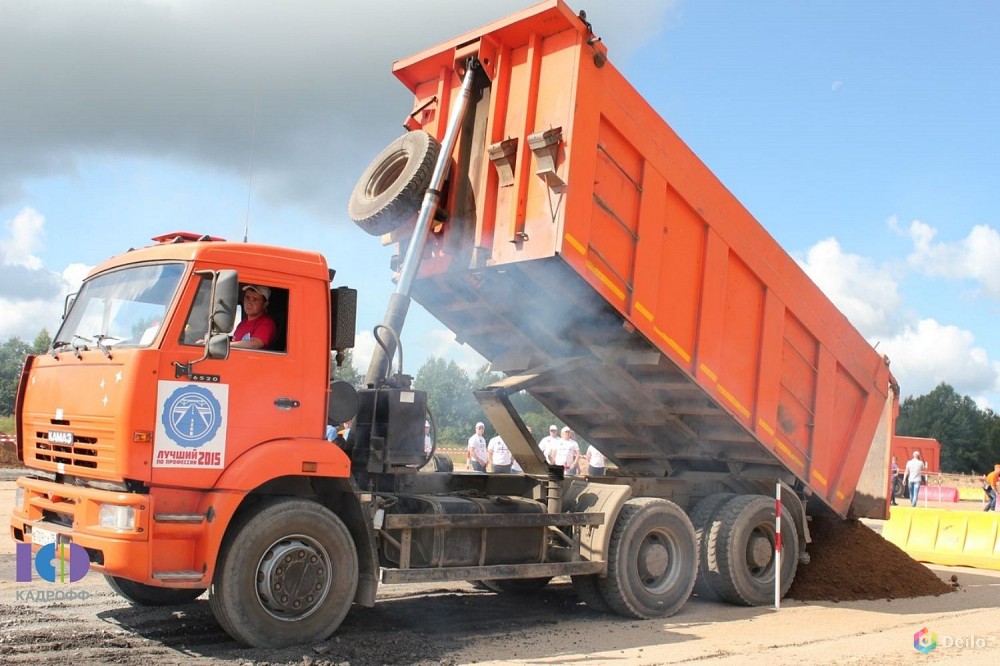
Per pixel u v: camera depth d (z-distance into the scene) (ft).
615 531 26.35
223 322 18.80
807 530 32.22
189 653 19.30
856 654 21.67
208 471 19.29
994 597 33.01
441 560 22.97
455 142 26.11
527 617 25.91
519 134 24.53
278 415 20.42
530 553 25.00
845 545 34.78
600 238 24.77
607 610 26.78
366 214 25.72
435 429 23.88
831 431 33.35
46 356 22.29
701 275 28.22
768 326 30.37
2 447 92.58
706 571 29.71
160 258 20.68
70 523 20.20
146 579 18.25
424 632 22.99
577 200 23.63
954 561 43.37
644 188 25.99
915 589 33.19
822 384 32.65
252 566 19.63
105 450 18.94
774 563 30.73
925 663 20.63
